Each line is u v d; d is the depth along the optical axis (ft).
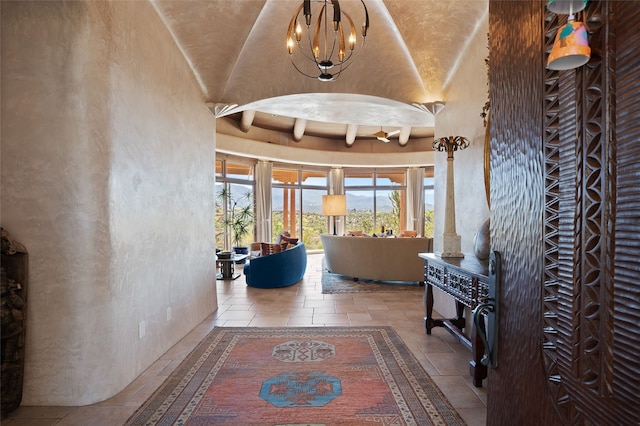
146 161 9.61
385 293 18.34
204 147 14.10
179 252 11.69
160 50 10.47
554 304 2.92
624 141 2.15
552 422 2.95
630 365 2.09
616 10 2.22
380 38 13.80
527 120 3.34
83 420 7.06
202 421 7.02
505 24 3.81
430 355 10.28
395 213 39.09
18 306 7.30
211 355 10.34
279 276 19.70
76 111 7.61
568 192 2.71
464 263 9.62
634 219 2.08
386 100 15.39
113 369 8.08
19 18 7.58
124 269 8.55
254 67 14.39
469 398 7.88
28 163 7.60
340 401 7.77
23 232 7.57
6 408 7.16
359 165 36.68
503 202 3.84
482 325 4.13
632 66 2.09
